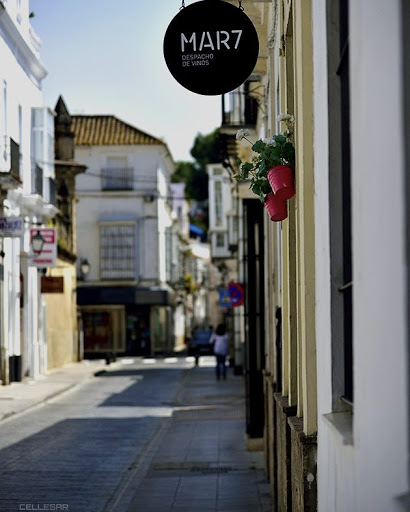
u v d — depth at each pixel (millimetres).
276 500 9156
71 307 42750
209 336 55688
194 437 16250
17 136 28266
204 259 91000
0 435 16094
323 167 4840
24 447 14484
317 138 5164
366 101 3162
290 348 7203
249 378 14383
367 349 3188
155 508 9828
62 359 40188
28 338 30297
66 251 40406
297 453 5926
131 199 56250
